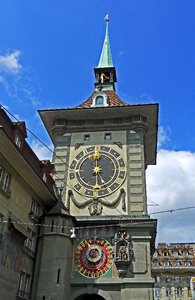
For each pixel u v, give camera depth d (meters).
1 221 25.81
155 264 91.50
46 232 32.44
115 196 36.84
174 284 88.31
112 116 42.34
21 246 28.61
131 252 32.53
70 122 43.03
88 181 38.25
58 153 40.62
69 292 31.39
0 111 27.48
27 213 30.69
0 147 25.91
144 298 30.08
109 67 51.28
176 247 95.31
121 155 39.44
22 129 30.33
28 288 29.77
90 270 32.53
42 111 42.03
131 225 33.94
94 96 45.69
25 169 29.03
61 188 38.09
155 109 40.75
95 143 40.84
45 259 31.02
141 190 36.72
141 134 40.66
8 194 26.98
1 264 24.97
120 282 31.22
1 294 24.55
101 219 34.81
